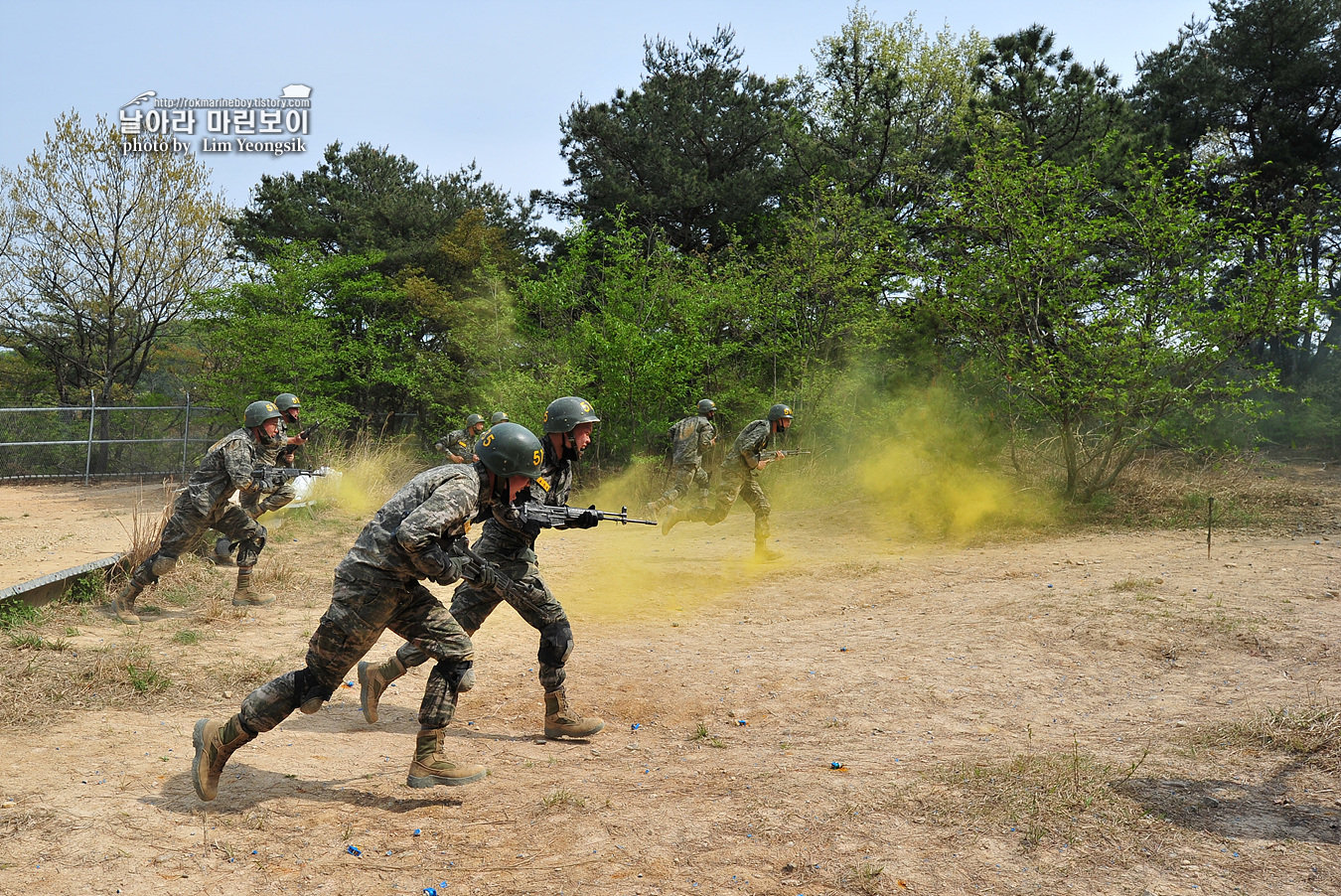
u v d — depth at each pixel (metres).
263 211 26.45
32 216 23.50
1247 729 4.18
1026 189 12.00
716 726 4.86
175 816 3.40
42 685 4.95
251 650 6.10
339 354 20.98
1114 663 5.68
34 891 2.78
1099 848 3.06
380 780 3.93
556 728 4.65
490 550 4.58
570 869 3.02
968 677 5.50
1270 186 19.88
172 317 24.89
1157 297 11.16
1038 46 17.77
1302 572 7.59
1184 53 22.88
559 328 19.17
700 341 17.52
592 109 23.61
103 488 20.67
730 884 2.89
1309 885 2.78
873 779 3.76
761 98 23.98
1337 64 20.66
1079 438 12.00
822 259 16.83
